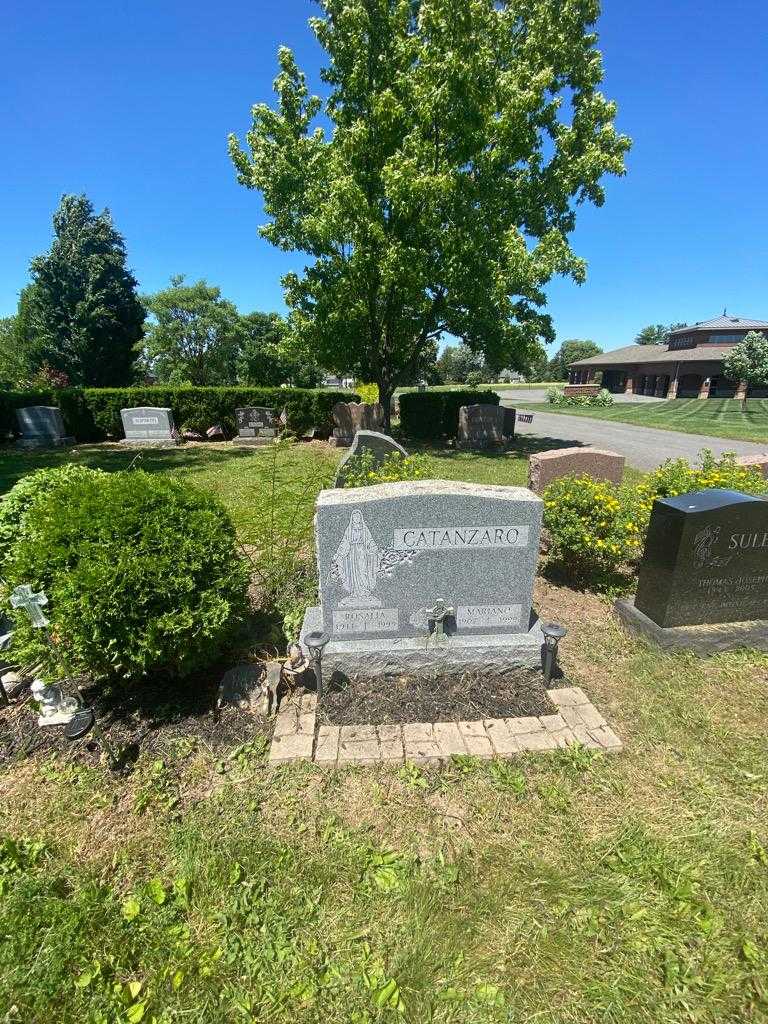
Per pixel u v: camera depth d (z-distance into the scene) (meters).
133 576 3.07
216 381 41.47
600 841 2.57
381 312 16.64
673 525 4.14
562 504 5.59
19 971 2.03
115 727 3.39
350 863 2.47
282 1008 1.92
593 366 58.22
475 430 16.67
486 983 1.99
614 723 3.42
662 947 2.10
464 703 3.58
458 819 2.71
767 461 7.54
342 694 3.69
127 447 16.92
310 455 14.45
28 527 3.46
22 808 2.83
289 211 15.56
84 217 32.41
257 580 5.45
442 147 13.93
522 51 15.07
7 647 3.88
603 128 15.55
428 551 3.71
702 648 4.19
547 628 3.61
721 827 2.64
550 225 17.11
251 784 2.96
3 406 17.27
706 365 42.56
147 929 2.20
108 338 32.41
